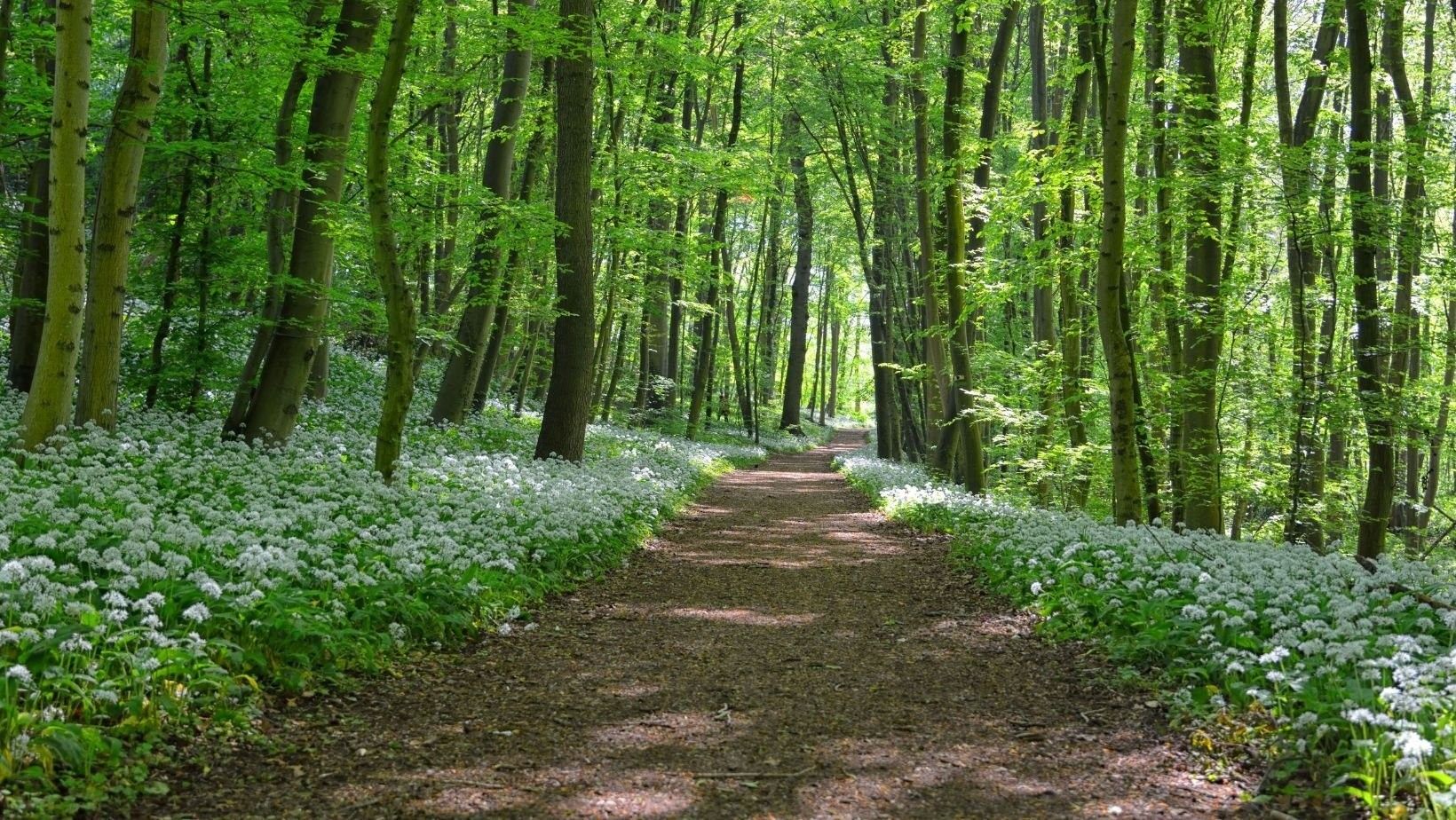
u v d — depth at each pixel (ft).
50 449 35.35
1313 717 17.70
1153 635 24.77
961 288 62.08
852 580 40.78
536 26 50.21
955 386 67.51
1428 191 60.85
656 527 51.57
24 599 19.67
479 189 59.77
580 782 17.62
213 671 19.19
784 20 80.02
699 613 33.19
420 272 78.69
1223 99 53.36
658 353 134.00
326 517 31.50
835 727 21.18
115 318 41.50
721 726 21.12
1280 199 46.01
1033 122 63.16
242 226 64.59
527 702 22.33
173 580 21.89
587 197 59.52
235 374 55.21
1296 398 48.06
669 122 93.97
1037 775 18.37
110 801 15.35
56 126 36.09
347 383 78.59
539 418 92.17
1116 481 42.63
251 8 41.98
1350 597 27.81
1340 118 59.82
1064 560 34.37
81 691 16.90
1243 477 50.42
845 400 314.14
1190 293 48.78
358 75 46.37
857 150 80.79
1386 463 44.80
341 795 16.55
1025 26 95.40
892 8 73.41
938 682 24.93
